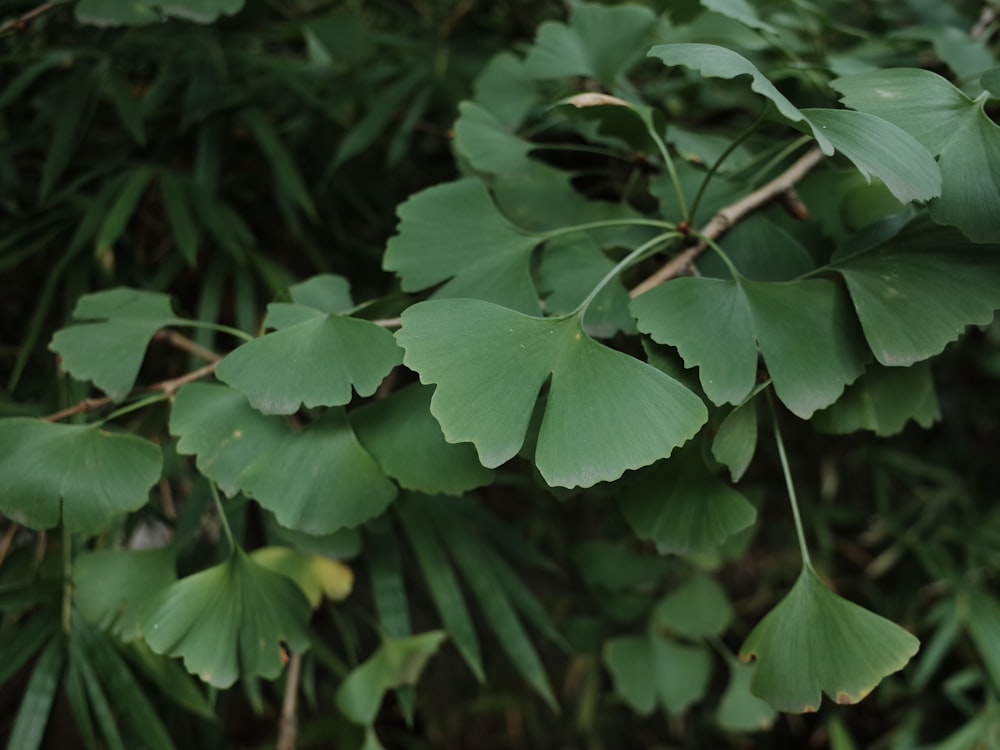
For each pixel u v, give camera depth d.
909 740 0.68
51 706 0.45
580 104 0.40
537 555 0.53
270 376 0.37
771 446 0.73
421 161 0.63
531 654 0.50
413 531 0.50
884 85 0.37
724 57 0.36
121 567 0.43
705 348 0.37
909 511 0.75
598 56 0.47
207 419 0.39
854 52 0.53
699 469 0.39
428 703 0.75
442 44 0.62
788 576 0.75
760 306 0.38
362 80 0.59
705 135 0.47
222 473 0.39
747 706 0.56
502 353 0.35
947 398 0.73
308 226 0.61
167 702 0.51
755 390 0.37
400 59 0.63
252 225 0.61
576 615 0.71
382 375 0.36
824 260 0.43
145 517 0.50
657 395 0.35
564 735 0.76
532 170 0.46
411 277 0.40
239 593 0.40
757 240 0.42
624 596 0.61
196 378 0.42
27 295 0.58
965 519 0.72
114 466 0.39
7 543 0.49
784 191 0.43
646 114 0.41
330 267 0.61
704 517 0.39
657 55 0.36
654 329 0.37
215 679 0.39
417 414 0.39
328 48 0.58
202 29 0.56
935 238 0.38
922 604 0.72
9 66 0.55
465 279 0.40
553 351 0.36
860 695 0.36
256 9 0.52
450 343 0.35
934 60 0.51
